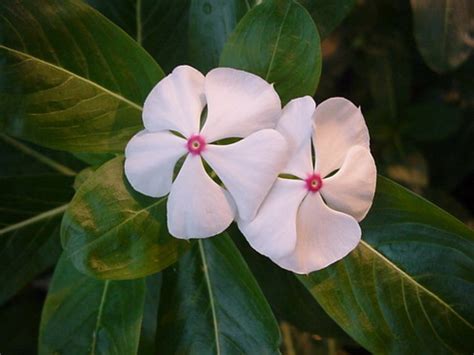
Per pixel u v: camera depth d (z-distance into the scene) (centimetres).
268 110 19
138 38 26
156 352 22
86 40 21
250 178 18
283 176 19
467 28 25
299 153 19
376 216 21
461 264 21
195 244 22
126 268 20
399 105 31
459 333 21
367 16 31
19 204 25
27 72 21
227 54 20
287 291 26
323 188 19
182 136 19
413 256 21
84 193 20
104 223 20
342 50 31
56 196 25
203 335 22
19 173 28
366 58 31
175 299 22
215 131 18
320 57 20
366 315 21
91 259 19
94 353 22
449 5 24
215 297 22
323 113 19
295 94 20
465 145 33
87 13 21
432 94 33
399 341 21
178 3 26
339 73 32
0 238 25
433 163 33
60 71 21
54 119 21
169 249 20
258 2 22
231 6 22
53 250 26
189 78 19
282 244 19
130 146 19
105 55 21
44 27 20
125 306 22
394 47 31
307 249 19
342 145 19
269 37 20
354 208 19
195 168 18
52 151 28
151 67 21
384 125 31
